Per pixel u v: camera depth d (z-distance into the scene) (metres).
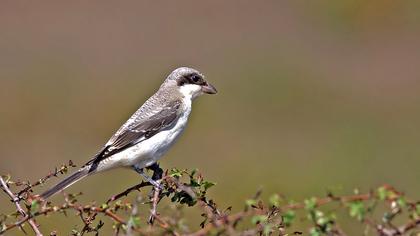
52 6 26.81
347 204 4.80
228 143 16.91
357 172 15.27
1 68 22.06
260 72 21.64
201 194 6.04
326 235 4.90
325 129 17.77
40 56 23.06
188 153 16.34
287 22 25.69
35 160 16.47
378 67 22.20
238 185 14.15
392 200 4.83
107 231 9.10
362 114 18.70
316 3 26.48
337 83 20.91
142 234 5.25
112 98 20.39
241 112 18.66
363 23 25.33
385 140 16.86
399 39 24.27
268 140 17.11
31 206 5.62
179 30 25.50
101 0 27.59
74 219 9.20
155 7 27.20
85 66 22.53
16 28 25.12
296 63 22.36
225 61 22.86
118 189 12.78
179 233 5.61
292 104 19.44
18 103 19.38
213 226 5.04
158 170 8.48
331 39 24.39
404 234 5.01
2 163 16.12
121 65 22.86
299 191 14.30
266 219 5.17
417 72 21.66
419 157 15.92
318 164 15.48
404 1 25.59
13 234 9.05
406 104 19.44
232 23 25.86
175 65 23.30
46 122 18.44
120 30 25.47
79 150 17.38
